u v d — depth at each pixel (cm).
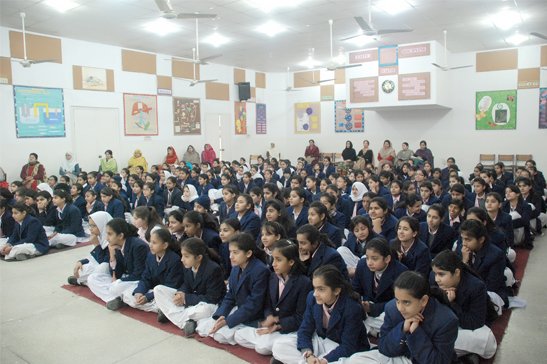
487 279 331
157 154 1092
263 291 297
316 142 1376
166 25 825
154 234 347
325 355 247
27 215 546
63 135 898
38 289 425
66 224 605
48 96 869
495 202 451
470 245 325
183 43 977
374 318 296
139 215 427
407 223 335
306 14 771
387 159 1143
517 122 1072
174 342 309
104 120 972
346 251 378
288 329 286
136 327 335
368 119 1275
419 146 1198
